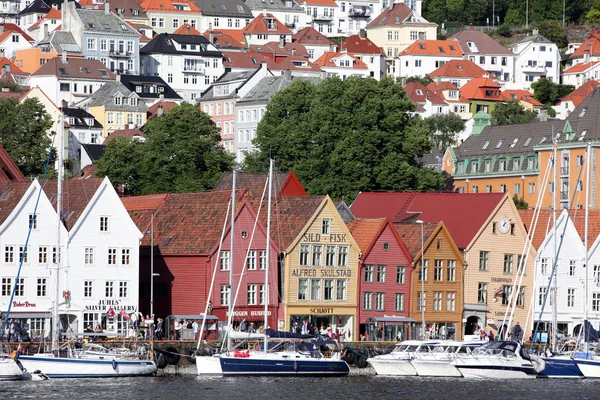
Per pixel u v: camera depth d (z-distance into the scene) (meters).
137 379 180.12
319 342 190.62
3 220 193.88
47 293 196.50
